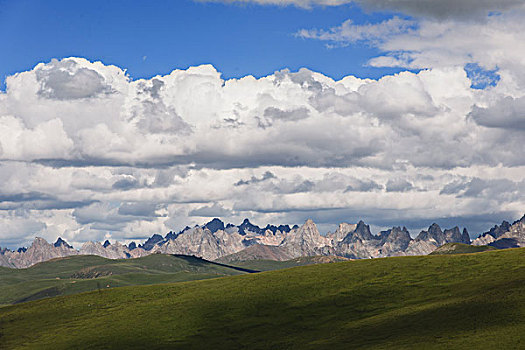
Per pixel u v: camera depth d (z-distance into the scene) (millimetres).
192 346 118625
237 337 119750
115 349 121438
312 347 104250
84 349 123438
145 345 121812
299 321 123625
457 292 121938
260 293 146375
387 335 100750
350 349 97250
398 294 130250
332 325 117250
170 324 132625
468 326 95000
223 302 143250
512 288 112125
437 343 89438
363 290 137125
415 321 105375
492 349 82750
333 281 148250
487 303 104625
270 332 119625
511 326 90688
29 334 141000
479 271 136750
